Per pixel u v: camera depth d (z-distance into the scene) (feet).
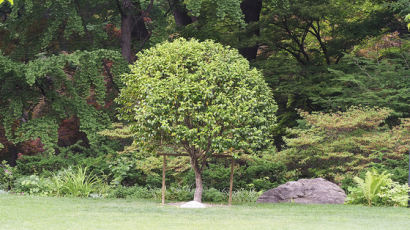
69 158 53.78
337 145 48.11
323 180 42.98
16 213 28.48
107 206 33.73
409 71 61.41
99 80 55.98
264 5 79.00
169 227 23.63
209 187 47.37
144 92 34.58
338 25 73.46
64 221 25.45
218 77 34.60
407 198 37.45
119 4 62.13
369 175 38.55
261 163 51.67
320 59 74.84
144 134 35.01
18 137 55.42
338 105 62.23
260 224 25.31
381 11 70.13
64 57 54.08
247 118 33.94
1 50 58.90
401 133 50.60
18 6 59.41
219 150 33.55
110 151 52.95
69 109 57.98
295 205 37.91
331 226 25.25
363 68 63.36
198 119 33.22
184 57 36.47
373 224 26.50
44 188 42.47
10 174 48.91
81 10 62.44
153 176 48.93
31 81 51.34
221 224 25.02
